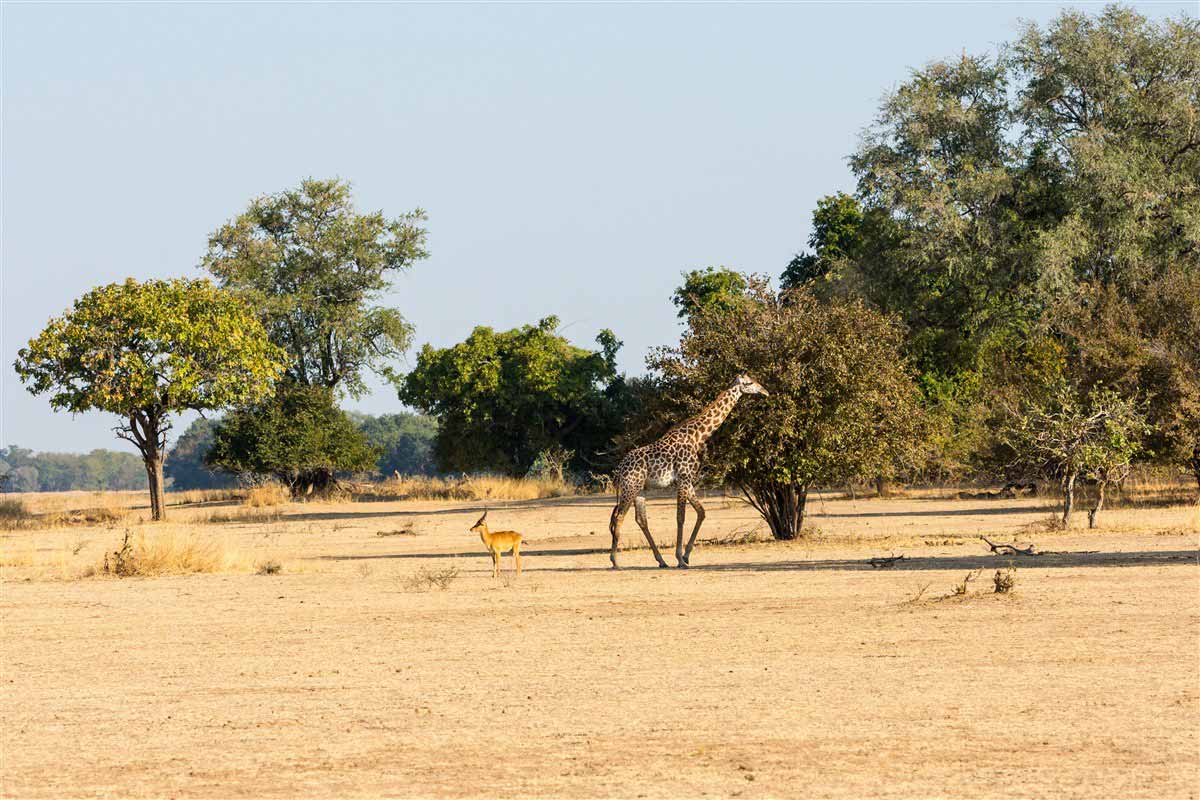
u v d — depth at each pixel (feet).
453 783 91.25
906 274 550.36
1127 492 415.23
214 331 538.06
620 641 149.48
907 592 183.01
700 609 173.88
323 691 125.59
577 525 393.91
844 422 289.12
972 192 526.16
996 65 561.02
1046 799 83.71
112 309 518.78
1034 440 302.86
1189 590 174.19
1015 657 130.72
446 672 133.59
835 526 343.26
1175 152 531.50
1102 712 106.32
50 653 154.30
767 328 296.30
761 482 300.40
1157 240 517.14
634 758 96.63
